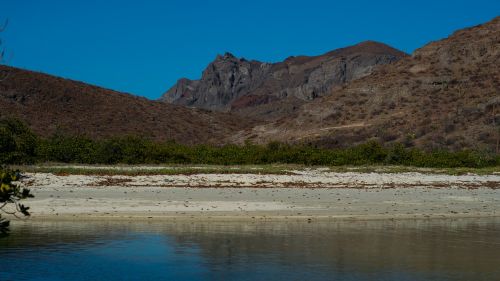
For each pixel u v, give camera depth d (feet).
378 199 70.59
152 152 127.85
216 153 134.51
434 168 132.36
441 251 40.01
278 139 253.24
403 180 99.14
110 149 124.57
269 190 78.38
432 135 222.69
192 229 48.26
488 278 32.86
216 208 59.16
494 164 145.07
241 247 40.88
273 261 36.68
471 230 49.44
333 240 43.88
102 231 46.73
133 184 82.38
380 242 43.24
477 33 316.81
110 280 31.94
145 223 51.19
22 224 49.60
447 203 68.39
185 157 129.90
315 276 33.01
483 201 71.31
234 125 300.61
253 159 132.36
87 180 84.84
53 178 85.46
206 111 313.94
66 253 38.47
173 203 62.18
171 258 37.32
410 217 57.06
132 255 37.99
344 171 115.96
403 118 246.68
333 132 243.19
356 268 34.94
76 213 54.19
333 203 65.36
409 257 38.09
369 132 237.86
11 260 36.47
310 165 131.13
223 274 33.37
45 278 32.17
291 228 49.47
